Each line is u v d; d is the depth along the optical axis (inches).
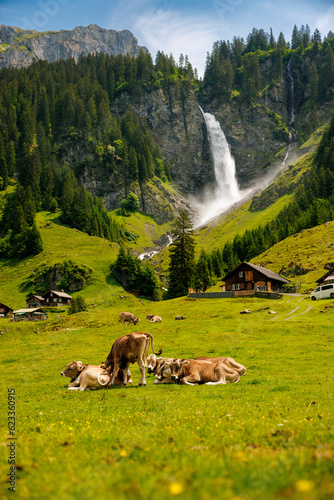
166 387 673.6
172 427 320.5
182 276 4042.8
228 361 733.9
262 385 657.6
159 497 141.1
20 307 5300.2
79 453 235.0
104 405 514.6
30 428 354.6
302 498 132.3
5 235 7529.5
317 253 4256.9
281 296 3129.9
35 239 6668.3
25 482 181.6
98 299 5241.1
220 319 2162.9
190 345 1398.9
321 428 284.2
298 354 1083.9
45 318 4552.2
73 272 5679.1
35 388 754.8
